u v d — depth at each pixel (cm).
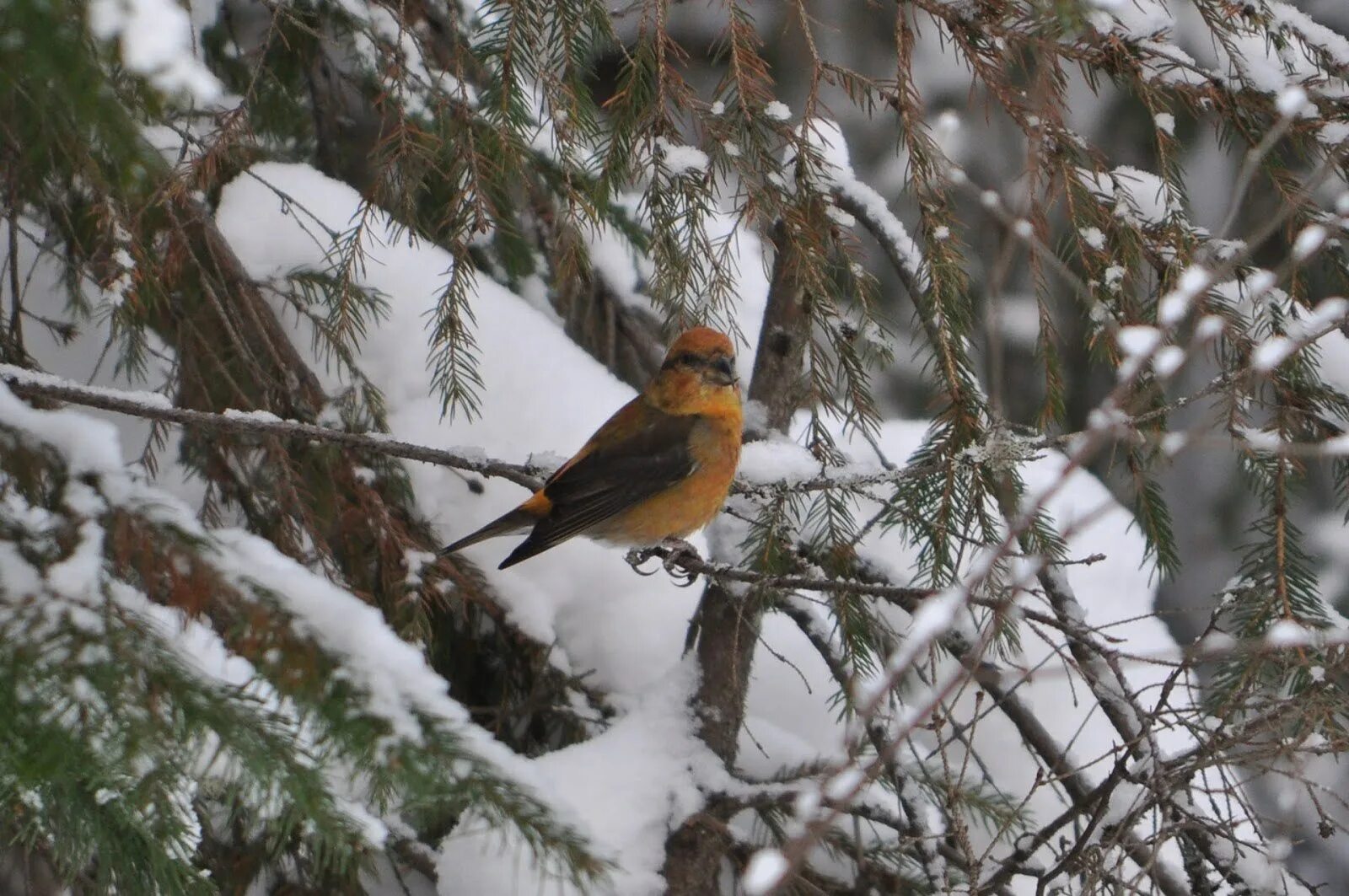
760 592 796
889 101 728
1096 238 736
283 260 956
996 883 749
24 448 411
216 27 987
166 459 916
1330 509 1270
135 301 740
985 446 668
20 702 361
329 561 803
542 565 1016
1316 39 733
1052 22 615
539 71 688
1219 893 892
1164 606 1341
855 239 750
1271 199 815
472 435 970
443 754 392
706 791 880
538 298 1124
